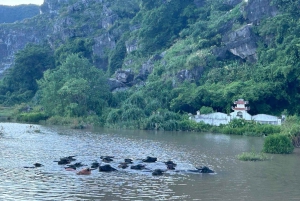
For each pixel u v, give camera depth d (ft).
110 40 486.38
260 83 298.35
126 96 337.93
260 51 339.16
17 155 138.62
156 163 129.70
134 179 105.60
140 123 271.28
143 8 491.72
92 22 530.27
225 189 97.96
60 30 542.16
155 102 300.20
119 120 281.33
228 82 322.14
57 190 92.58
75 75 324.80
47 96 314.76
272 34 342.44
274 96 291.79
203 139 210.79
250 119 268.62
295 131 183.11
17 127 252.83
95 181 102.42
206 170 117.19
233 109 276.00
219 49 359.66
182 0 455.22
